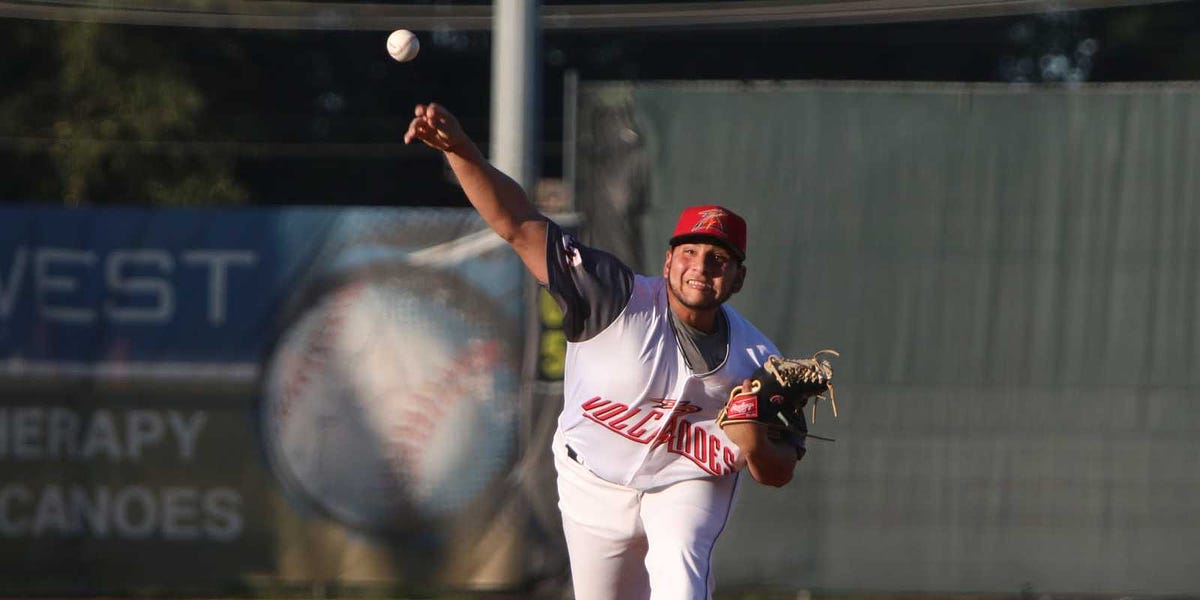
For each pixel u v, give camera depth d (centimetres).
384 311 2619
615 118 2595
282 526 2625
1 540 2617
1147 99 2594
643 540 1653
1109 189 2600
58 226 2623
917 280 2612
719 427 1558
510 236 1534
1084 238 2603
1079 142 2602
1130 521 2606
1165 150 2594
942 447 2619
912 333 2617
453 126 1469
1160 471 2598
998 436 2616
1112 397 2608
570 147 2606
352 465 2612
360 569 2616
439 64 9281
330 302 2622
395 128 9119
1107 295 2606
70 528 2623
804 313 2611
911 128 2611
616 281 1541
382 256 2620
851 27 8750
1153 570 2600
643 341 1534
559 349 2609
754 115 2600
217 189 7212
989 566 2612
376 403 2616
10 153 7238
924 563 2616
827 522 2623
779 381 1517
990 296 2608
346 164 9038
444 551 2611
